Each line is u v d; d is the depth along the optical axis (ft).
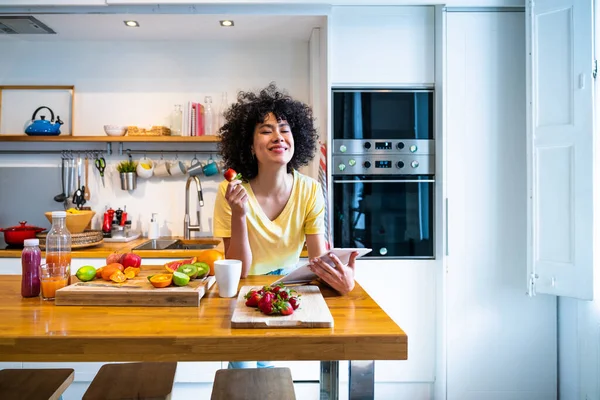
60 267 4.11
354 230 8.41
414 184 8.46
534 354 8.29
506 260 8.31
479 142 8.30
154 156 10.47
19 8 8.70
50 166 10.34
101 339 3.06
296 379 8.13
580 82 7.28
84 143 10.35
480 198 8.31
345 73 8.41
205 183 10.53
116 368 4.80
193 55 10.45
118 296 3.86
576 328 7.75
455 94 8.31
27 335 3.06
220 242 9.93
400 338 3.18
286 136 5.28
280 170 5.38
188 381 8.06
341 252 4.42
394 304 8.39
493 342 8.29
